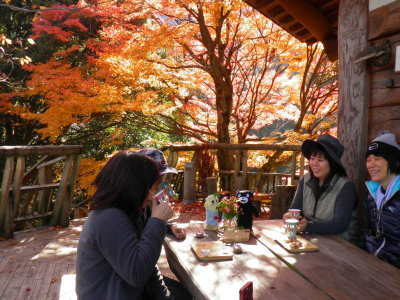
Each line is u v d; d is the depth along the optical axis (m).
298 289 1.67
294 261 2.01
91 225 1.60
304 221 2.54
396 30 2.90
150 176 1.70
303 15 4.27
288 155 9.38
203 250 2.11
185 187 6.99
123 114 8.54
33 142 11.10
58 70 6.92
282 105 9.54
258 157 9.48
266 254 2.14
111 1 7.14
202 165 7.64
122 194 1.65
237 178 7.18
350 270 1.89
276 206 4.52
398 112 2.94
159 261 3.87
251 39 8.11
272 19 4.73
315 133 9.27
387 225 2.40
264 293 1.63
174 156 7.08
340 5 3.42
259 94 9.59
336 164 2.75
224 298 1.58
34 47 9.92
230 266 1.95
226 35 8.22
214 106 9.77
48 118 6.42
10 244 4.30
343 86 3.38
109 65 6.71
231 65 9.02
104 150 10.93
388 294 1.63
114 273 1.61
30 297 2.98
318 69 9.55
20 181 4.55
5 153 4.34
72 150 5.02
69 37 9.15
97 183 1.70
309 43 5.55
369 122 3.21
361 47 3.21
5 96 7.84
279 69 9.59
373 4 3.11
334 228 2.53
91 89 6.54
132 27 7.35
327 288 1.68
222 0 6.51
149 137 11.68
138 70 6.74
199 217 5.93
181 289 2.15
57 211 5.07
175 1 7.10
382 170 2.46
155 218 1.69
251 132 18.33
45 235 4.69
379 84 3.11
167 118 8.80
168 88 7.49
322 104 9.88
